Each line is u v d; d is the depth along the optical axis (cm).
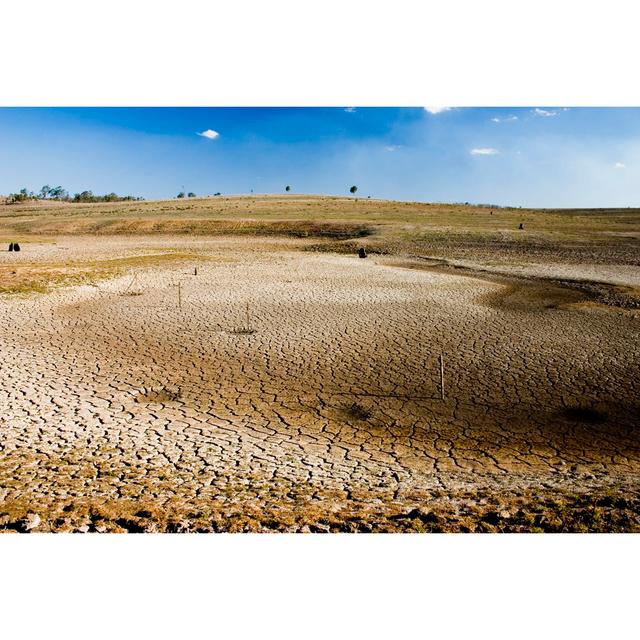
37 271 2523
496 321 1795
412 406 1093
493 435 970
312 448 897
